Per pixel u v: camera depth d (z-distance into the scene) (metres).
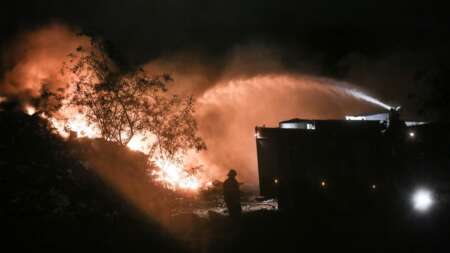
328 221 16.73
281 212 18.92
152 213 20.62
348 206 19.94
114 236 15.29
